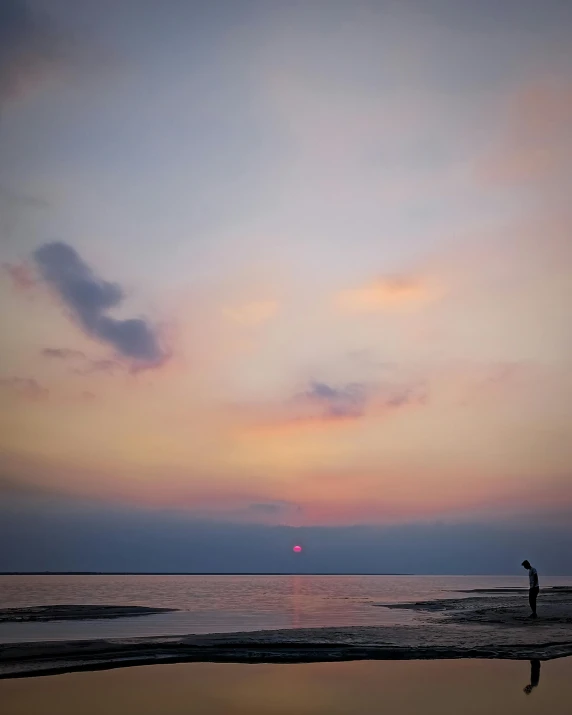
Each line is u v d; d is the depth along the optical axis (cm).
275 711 1222
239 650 1995
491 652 1988
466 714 1199
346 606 4747
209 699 1320
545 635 2427
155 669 1689
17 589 8731
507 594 6925
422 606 4534
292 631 2575
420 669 1709
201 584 13300
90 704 1262
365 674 1631
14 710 1209
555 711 1229
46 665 1719
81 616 3572
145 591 8525
